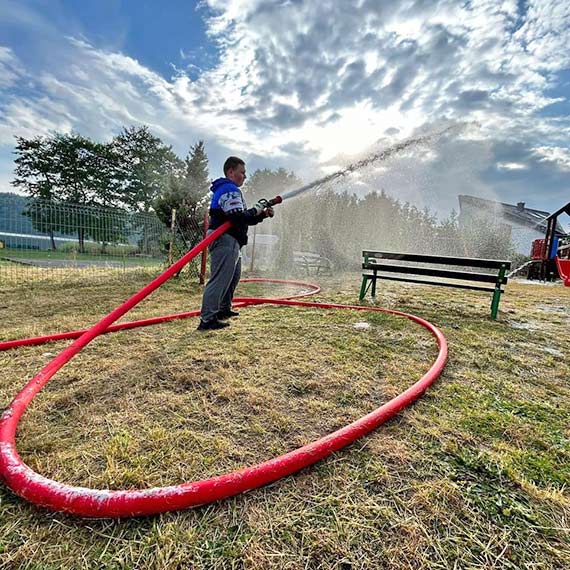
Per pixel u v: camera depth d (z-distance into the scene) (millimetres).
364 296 4941
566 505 1062
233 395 1741
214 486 1032
